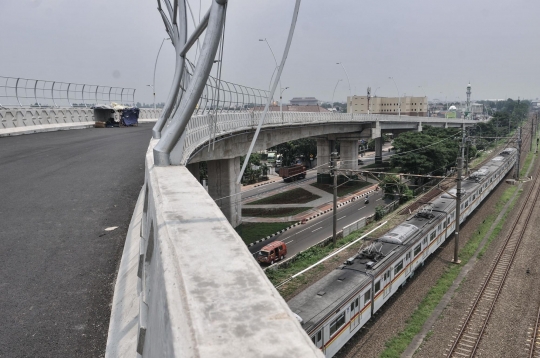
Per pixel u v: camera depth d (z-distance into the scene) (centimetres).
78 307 438
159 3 721
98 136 2203
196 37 541
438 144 4378
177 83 732
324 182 5188
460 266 2117
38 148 1631
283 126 3309
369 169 5700
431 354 1360
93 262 559
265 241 2827
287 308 180
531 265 2052
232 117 2406
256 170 5409
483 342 1419
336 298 1335
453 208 2552
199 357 143
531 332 1447
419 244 1998
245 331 160
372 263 1622
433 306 1689
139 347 299
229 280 207
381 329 1527
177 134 534
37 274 521
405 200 3594
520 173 4825
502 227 2742
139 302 363
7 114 2164
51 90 2695
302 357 144
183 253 243
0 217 750
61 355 355
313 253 2370
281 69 372
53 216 760
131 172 1159
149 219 423
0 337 383
